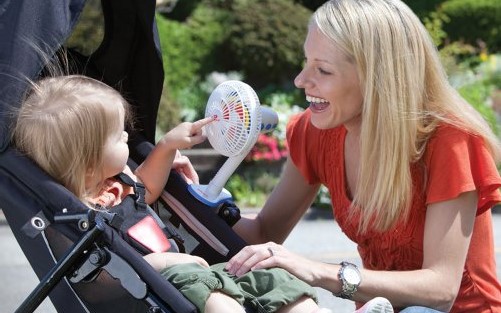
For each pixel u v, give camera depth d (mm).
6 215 2674
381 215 2885
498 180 2838
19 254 7332
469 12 14180
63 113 2738
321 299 6008
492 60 13438
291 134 3299
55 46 2719
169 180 3275
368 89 2826
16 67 2680
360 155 2900
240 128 3037
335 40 2842
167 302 2451
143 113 3436
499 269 7160
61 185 2631
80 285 2602
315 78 2918
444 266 2814
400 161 2828
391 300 2789
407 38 2854
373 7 2861
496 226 9258
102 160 2830
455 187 2801
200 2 13617
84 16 3316
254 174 10602
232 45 12820
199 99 12438
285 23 12797
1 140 2645
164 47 12625
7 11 2713
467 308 2990
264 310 2633
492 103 12336
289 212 3406
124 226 2904
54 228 2592
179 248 3150
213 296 2555
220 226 3217
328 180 3176
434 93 2916
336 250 7898
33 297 2416
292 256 2773
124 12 3342
